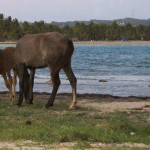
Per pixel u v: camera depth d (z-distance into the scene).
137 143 20.14
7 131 21.47
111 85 57.34
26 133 20.69
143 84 58.94
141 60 134.62
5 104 33.12
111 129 22.47
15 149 18.02
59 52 29.91
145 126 24.12
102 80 62.94
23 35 32.03
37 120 25.89
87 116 27.69
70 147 18.62
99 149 18.45
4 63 35.06
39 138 20.05
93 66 103.75
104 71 86.88
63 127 22.72
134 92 49.97
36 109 30.77
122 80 65.38
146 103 37.84
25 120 25.33
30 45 31.06
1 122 24.59
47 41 30.19
